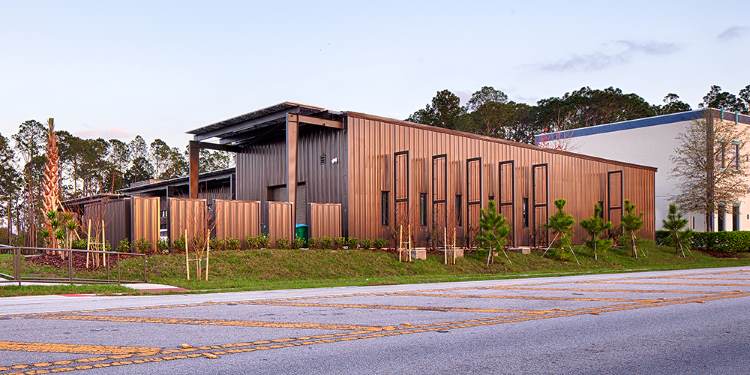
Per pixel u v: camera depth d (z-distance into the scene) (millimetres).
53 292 13922
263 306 11633
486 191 30844
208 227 21969
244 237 23125
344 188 25375
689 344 7938
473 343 7836
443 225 28344
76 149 73250
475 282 19156
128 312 10508
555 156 35156
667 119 48531
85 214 24625
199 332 8367
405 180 27234
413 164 27656
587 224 31766
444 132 29109
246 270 19766
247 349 7219
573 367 6535
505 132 79062
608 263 31141
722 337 8500
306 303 12234
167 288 15430
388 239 26469
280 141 29094
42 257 21938
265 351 7129
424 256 25016
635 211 39812
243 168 31141
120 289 14750
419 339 8070
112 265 18875
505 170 31969
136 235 21094
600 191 38188
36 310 10734
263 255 21453
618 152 52031
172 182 40688
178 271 18750
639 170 41656
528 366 6559
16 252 15352
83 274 17547
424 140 28250
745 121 48156
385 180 26656
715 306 12242
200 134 29594
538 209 33438
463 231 29391
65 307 11219
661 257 34938
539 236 33062
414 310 11125
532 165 33438
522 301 12938
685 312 11234
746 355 7254
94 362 6387
